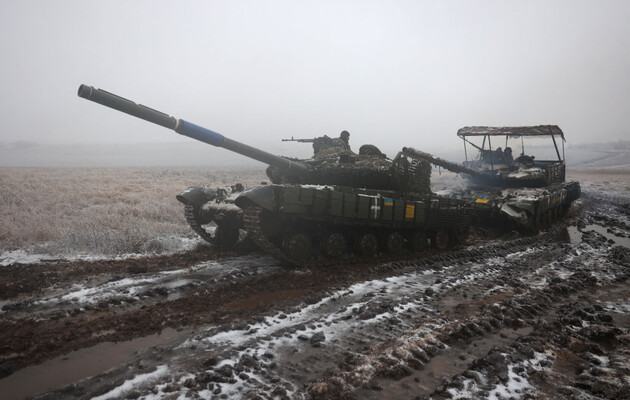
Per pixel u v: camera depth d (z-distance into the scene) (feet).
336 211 29.76
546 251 36.22
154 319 19.43
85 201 57.57
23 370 14.58
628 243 40.52
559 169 60.39
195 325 18.85
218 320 19.43
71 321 19.21
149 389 12.98
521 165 58.13
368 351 15.81
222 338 17.12
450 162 43.65
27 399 12.62
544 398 12.62
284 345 16.43
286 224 30.22
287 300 22.41
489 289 24.47
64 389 13.14
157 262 30.78
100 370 14.65
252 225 27.35
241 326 18.28
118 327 18.47
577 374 14.35
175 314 20.21
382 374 14.19
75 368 14.76
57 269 28.09
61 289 23.94
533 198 45.75
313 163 36.83
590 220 57.00
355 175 34.53
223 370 13.91
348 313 20.04
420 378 14.07
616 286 25.36
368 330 17.98
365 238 33.09
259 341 16.58
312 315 20.12
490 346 16.76
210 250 35.45
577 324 18.90
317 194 28.78
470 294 23.49
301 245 29.96
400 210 34.22
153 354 15.52
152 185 80.94
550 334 17.54
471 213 42.73
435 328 18.01
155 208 50.60
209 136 27.12
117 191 67.77
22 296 22.75
